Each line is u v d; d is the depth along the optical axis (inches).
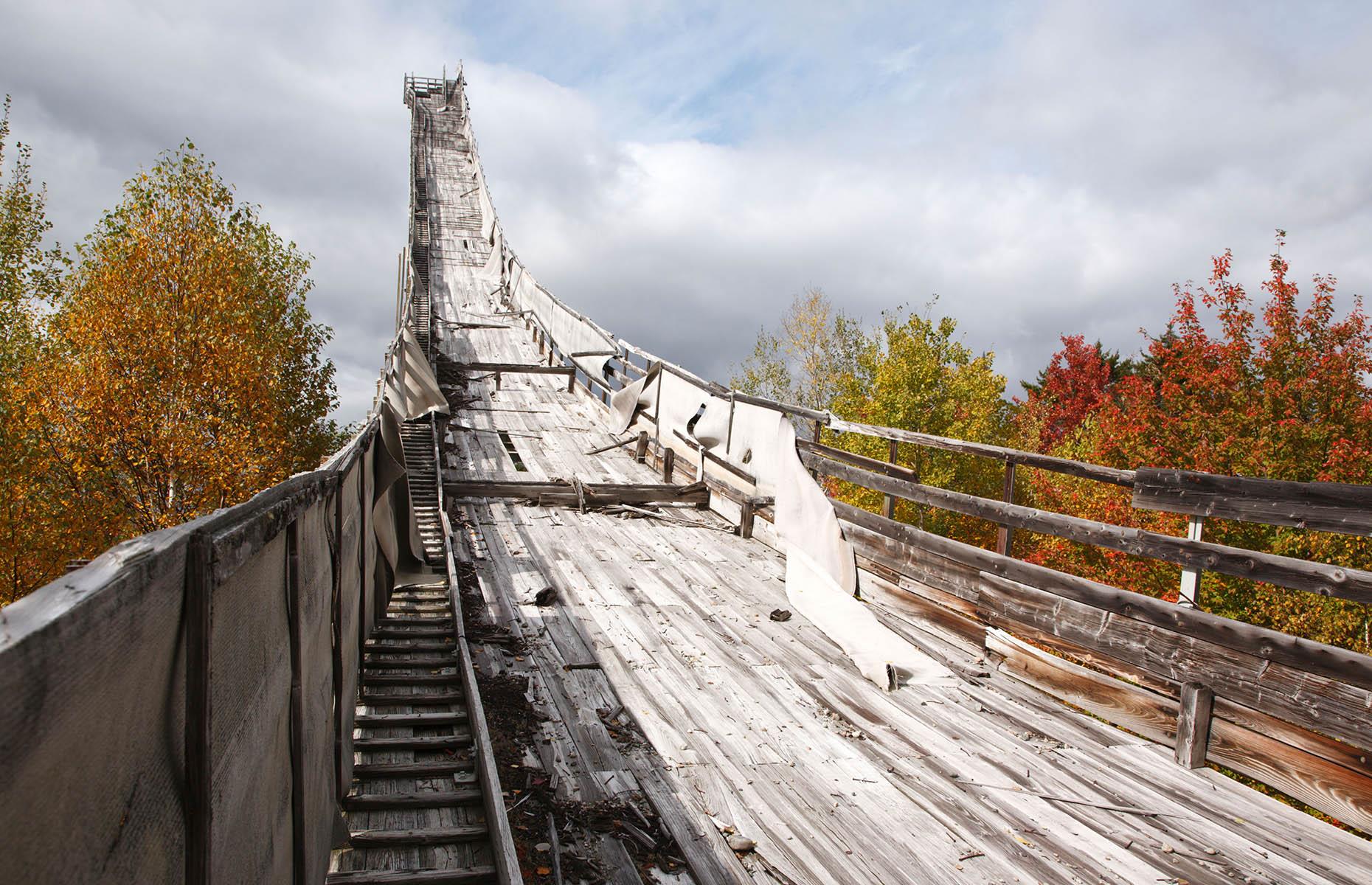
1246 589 627.8
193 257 1027.9
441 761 191.2
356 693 206.2
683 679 253.1
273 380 1141.7
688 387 536.4
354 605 191.9
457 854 156.2
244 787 77.9
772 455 422.3
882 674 251.9
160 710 56.5
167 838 57.9
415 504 463.5
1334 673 177.9
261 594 85.6
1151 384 792.3
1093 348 1621.6
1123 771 204.4
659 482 543.5
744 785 191.8
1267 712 191.6
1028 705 242.5
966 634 284.4
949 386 1157.1
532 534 422.0
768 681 255.6
